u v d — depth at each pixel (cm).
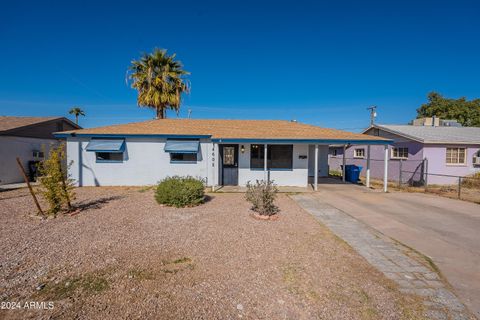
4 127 1477
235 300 333
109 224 655
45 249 490
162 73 2006
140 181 1317
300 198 1064
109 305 319
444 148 1563
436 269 433
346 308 320
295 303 329
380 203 981
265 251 493
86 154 1301
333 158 2500
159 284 369
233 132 1352
